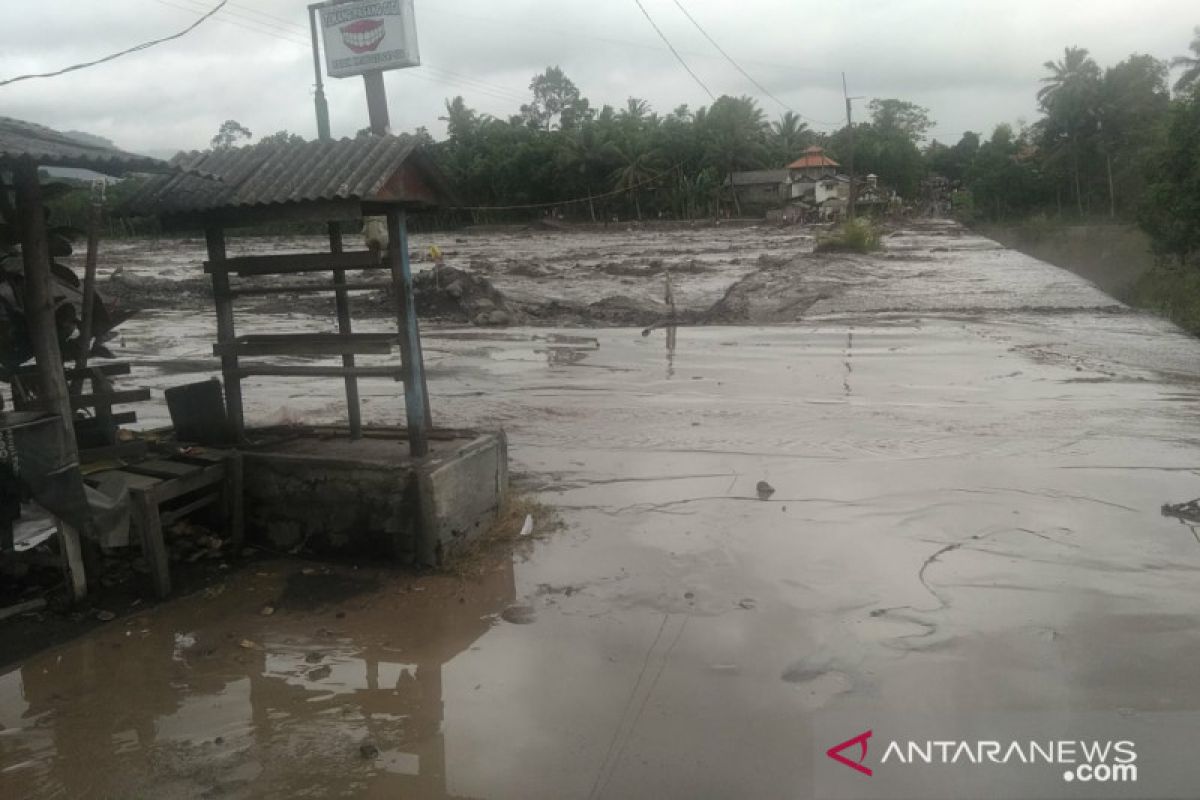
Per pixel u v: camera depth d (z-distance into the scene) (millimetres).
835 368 14250
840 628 5371
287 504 6703
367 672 5047
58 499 5594
